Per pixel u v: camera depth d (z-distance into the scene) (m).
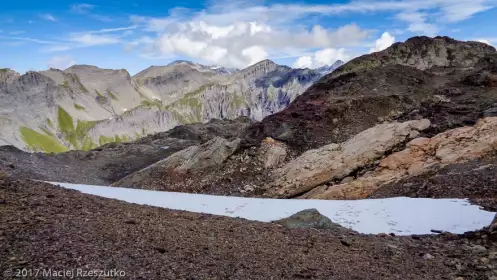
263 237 12.53
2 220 9.02
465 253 12.12
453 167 28.05
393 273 10.18
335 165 37.12
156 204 21.44
